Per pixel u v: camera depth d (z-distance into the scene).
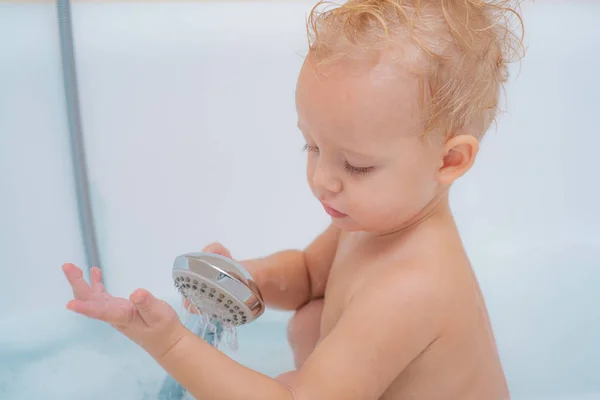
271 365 1.11
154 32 1.41
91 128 1.32
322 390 0.72
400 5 0.74
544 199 1.46
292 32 1.48
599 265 1.36
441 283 0.77
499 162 1.46
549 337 1.19
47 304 1.23
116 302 0.67
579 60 1.49
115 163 1.34
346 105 0.71
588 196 1.46
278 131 1.44
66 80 1.29
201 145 1.41
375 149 0.72
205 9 1.46
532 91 1.47
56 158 1.29
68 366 1.11
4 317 1.20
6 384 1.07
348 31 0.73
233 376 0.71
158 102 1.40
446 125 0.74
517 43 0.85
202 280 0.74
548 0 1.51
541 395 1.07
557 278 1.33
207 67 1.43
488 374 0.83
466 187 1.45
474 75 0.75
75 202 1.29
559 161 1.47
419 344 0.76
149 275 1.33
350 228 0.79
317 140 0.74
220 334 0.86
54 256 1.26
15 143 1.27
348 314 0.76
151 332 0.68
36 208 1.27
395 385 0.80
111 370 1.10
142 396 1.05
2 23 1.28
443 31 0.73
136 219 1.34
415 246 0.80
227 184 1.41
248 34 1.46
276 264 1.00
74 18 1.33
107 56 1.36
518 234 1.43
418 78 0.71
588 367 1.13
